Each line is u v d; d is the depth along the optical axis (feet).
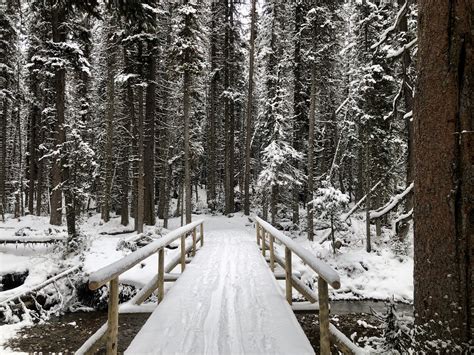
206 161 117.91
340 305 40.70
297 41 72.18
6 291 36.55
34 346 28.02
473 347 9.66
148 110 72.28
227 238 52.47
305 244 60.23
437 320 10.43
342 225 55.83
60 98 53.26
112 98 74.13
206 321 16.02
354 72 57.31
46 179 106.11
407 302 40.86
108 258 44.42
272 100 73.41
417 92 11.66
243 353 12.76
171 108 87.61
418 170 11.44
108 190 76.02
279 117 72.08
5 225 68.18
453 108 10.43
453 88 10.47
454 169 10.31
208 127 111.96
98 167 85.71
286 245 18.12
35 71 65.00
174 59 66.03
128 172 88.33
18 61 70.74
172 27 71.46
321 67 66.03
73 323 33.99
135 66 63.26
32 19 61.67
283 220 84.69
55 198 59.82
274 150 72.23
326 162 84.23
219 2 90.84
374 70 50.90
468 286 9.90
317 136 84.64
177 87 85.71
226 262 31.04
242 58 93.09
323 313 11.68
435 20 10.94
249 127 87.04
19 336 30.37
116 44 65.10
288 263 19.34
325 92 73.36
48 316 35.78
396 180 61.57
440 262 10.47
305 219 83.10
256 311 17.40
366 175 54.90
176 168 95.14
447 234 10.35
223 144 119.03
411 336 11.61
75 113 71.56
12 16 62.80
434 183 10.75
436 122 10.78
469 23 10.39
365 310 38.40
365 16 54.85
